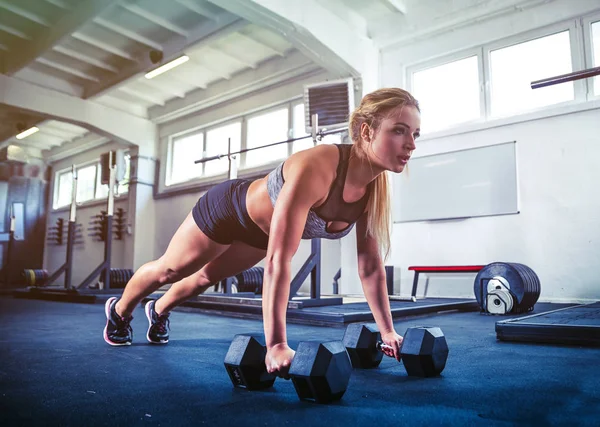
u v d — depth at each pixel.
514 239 4.93
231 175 4.64
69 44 6.84
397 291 5.65
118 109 8.59
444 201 5.39
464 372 1.37
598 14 4.72
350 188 1.20
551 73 4.97
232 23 5.86
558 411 0.93
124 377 1.32
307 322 3.08
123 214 8.98
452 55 5.62
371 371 1.40
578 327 1.96
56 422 0.88
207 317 3.63
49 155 11.49
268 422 0.86
